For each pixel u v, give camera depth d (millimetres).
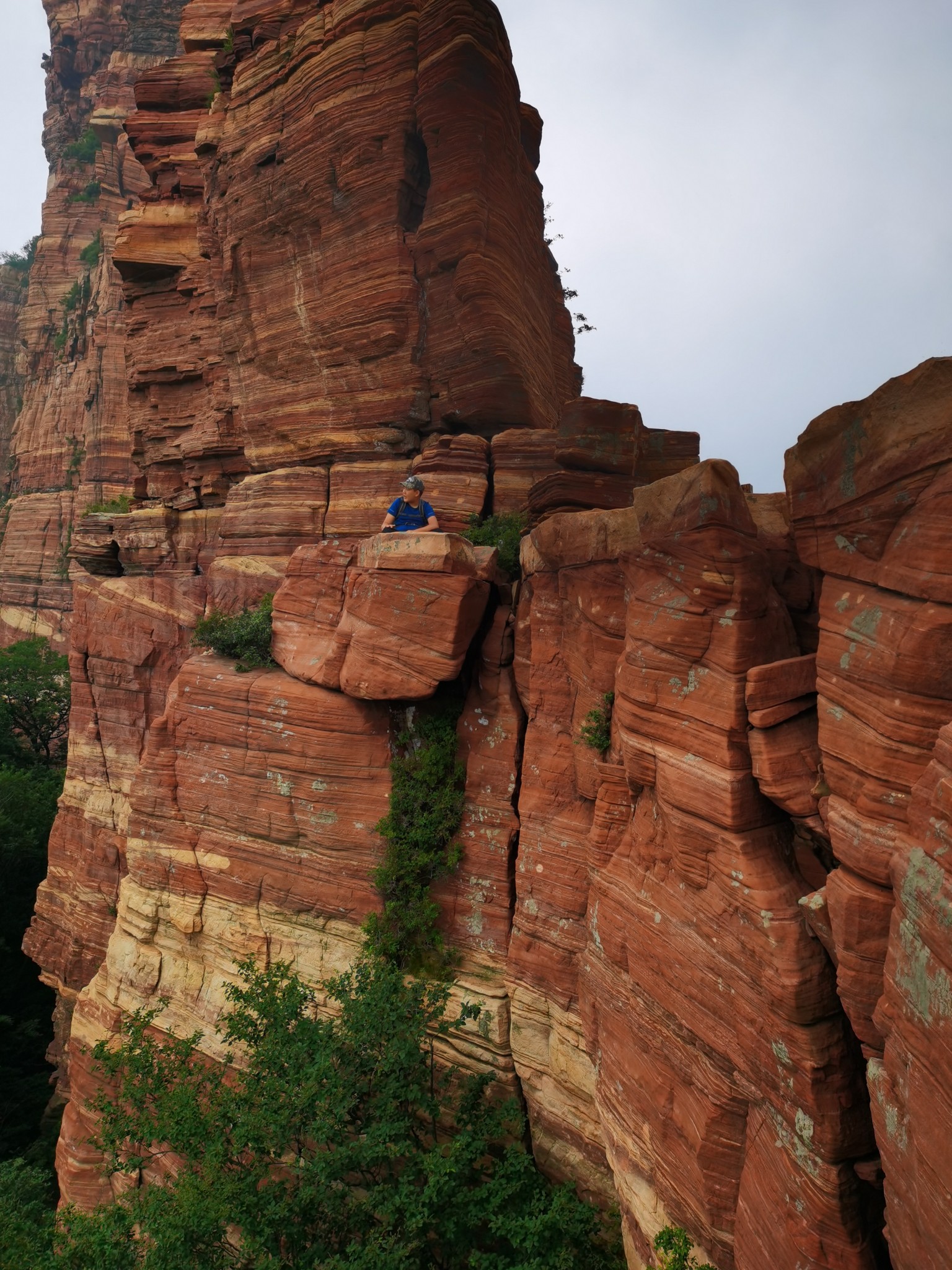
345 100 16984
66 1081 22688
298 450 18547
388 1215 9719
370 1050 11352
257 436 19422
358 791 14164
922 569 6438
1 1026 25844
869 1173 6988
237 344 19625
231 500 19609
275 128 18375
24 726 47469
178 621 20641
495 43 16250
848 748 6945
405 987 12531
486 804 13406
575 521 11461
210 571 19234
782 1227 7375
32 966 28859
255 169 18766
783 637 8781
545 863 12211
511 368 16406
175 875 16094
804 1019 7281
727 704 8352
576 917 11789
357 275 17172
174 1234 9359
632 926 9703
